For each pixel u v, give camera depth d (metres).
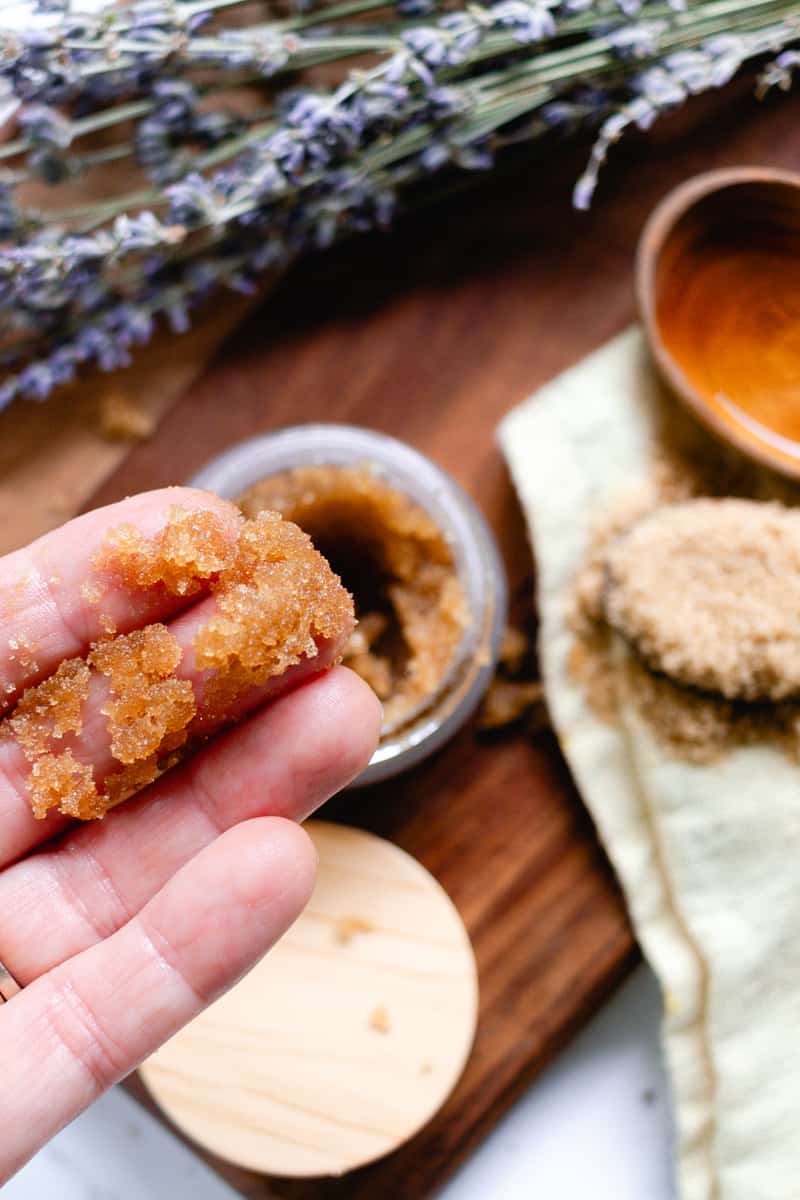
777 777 0.31
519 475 0.32
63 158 0.30
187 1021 0.26
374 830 0.32
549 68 0.31
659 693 0.31
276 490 0.32
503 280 0.33
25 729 0.28
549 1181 0.33
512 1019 0.32
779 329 0.32
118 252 0.30
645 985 0.33
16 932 0.28
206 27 0.32
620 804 0.32
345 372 0.33
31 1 0.30
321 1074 0.31
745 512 0.31
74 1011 0.26
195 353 0.33
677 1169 0.32
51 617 0.28
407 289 0.33
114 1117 0.33
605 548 0.32
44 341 0.32
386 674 0.32
